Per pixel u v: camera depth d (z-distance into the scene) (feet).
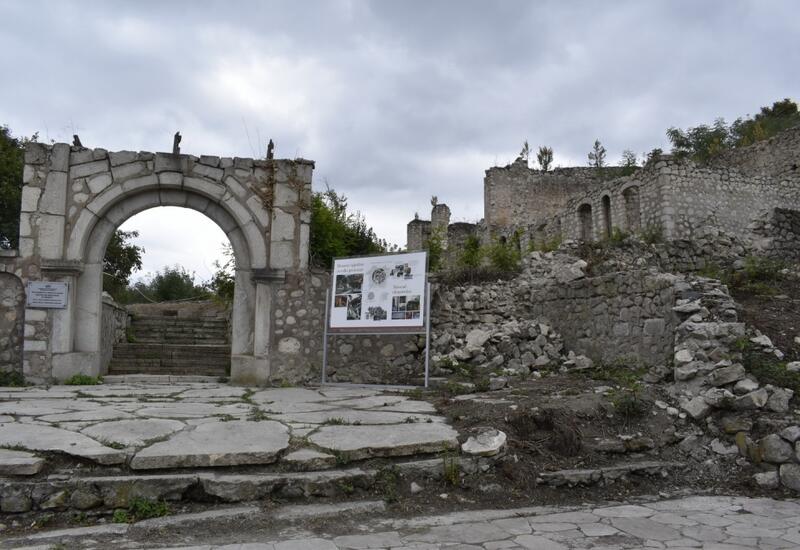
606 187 61.31
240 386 31.60
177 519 13.62
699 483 17.90
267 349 32.96
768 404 19.58
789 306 30.19
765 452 17.84
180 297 95.25
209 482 14.66
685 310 25.05
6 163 57.06
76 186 31.94
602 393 23.07
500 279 43.34
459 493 16.07
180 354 41.16
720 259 44.62
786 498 16.55
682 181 54.65
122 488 14.19
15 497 13.76
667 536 13.26
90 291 32.17
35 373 30.45
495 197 90.17
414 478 16.26
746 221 56.13
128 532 13.04
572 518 14.57
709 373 21.86
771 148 72.18
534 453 18.24
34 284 30.76
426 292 30.12
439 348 36.24
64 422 18.76
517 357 33.71
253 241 33.68
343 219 46.32
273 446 16.38
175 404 23.17
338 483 15.38
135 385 31.07
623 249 45.80
